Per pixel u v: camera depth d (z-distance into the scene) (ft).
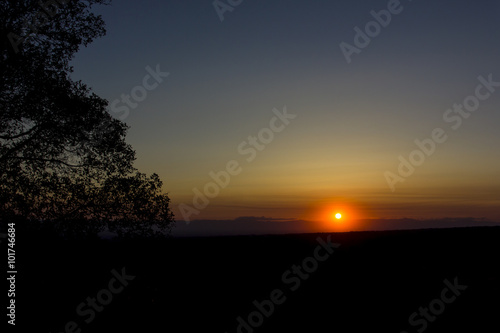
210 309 41.42
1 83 39.32
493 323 37.01
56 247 44.16
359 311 41.34
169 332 36.91
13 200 41.39
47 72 41.27
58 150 43.57
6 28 39.04
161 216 48.19
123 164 47.19
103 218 46.14
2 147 40.88
